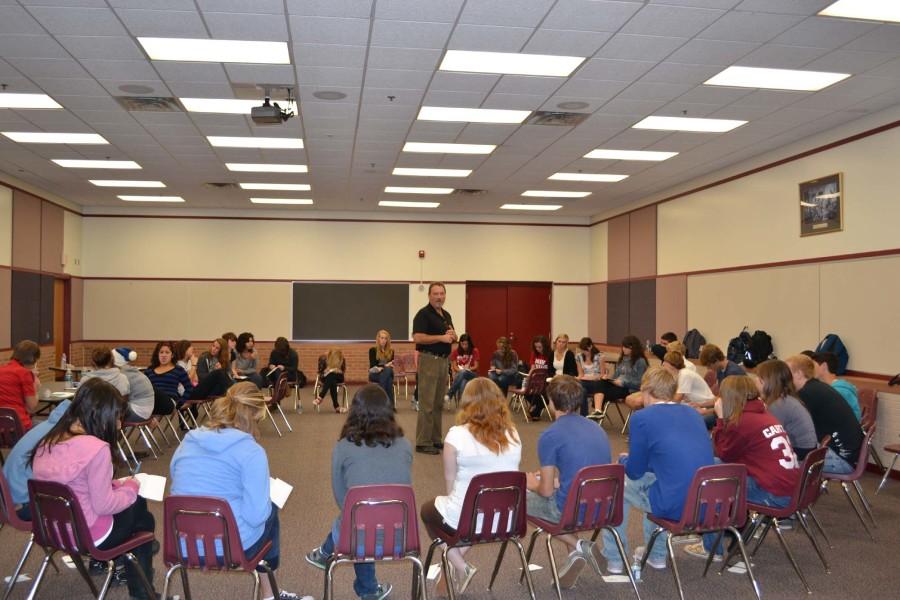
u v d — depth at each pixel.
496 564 3.75
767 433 4.04
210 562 2.93
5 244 10.79
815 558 4.37
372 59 5.87
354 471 3.29
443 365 7.52
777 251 8.82
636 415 3.82
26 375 6.00
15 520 3.38
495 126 7.98
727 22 5.06
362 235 14.73
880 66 5.90
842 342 7.63
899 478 6.65
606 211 14.28
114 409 3.25
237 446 3.12
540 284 15.23
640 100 6.96
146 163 10.09
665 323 11.77
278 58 5.88
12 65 6.02
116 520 3.16
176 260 14.25
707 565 4.03
